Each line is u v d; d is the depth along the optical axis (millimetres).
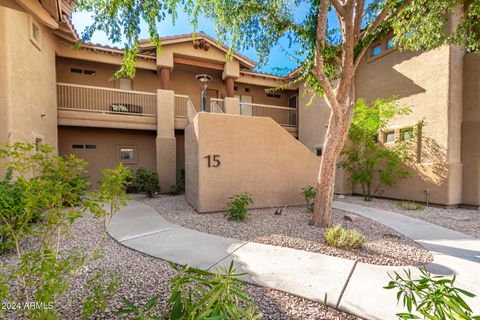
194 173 7238
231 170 6934
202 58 11586
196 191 6895
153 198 9469
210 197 6703
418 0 4746
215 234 4836
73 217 2127
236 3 4598
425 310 1488
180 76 12883
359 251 3953
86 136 11094
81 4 3793
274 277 3018
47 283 1840
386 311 2350
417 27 5473
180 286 2041
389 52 9344
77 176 2443
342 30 4930
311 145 12336
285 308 2402
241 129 7051
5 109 5855
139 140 12078
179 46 11125
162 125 10758
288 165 7637
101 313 2240
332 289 2740
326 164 5324
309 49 5141
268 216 6340
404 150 8695
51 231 2268
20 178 2027
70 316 2195
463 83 7805
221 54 11844
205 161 6629
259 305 2443
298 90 13930
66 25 8328
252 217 6223
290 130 13531
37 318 1771
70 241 4348
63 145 10641
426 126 8172
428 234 4898
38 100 7484
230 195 6930
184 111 12000
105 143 11430
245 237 4633
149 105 11938
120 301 2457
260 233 4875
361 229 5207
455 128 7684
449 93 7574
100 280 2834
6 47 5895
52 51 8766
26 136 6656
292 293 2652
